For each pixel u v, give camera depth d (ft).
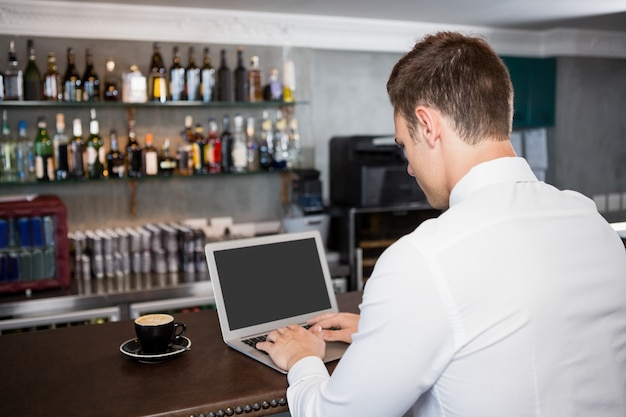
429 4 12.21
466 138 3.37
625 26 14.99
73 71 11.80
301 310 5.78
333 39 13.82
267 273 5.67
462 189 3.39
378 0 11.80
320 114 14.62
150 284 11.59
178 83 12.35
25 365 4.85
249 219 14.15
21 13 11.43
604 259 3.30
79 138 11.85
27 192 12.34
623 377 3.29
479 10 12.89
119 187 13.01
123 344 5.14
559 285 3.12
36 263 10.89
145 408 4.04
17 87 11.35
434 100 3.40
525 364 3.05
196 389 4.34
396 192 13.34
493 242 3.13
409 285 3.11
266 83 13.66
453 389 3.17
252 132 13.26
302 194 13.66
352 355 3.32
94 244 12.02
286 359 4.57
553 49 15.81
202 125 13.38
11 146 11.56
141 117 12.91
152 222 13.34
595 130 16.55
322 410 3.53
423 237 3.21
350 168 13.56
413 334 3.09
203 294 11.75
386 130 15.30
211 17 12.61
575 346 3.14
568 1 12.01
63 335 5.59
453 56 3.38
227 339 5.31
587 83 16.29
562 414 3.10
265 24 13.07
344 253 13.35
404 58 3.63
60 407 4.07
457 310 3.07
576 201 3.47
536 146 16.43
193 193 13.62
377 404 3.24
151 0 11.50
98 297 10.92
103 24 12.01
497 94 3.35
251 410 4.22
